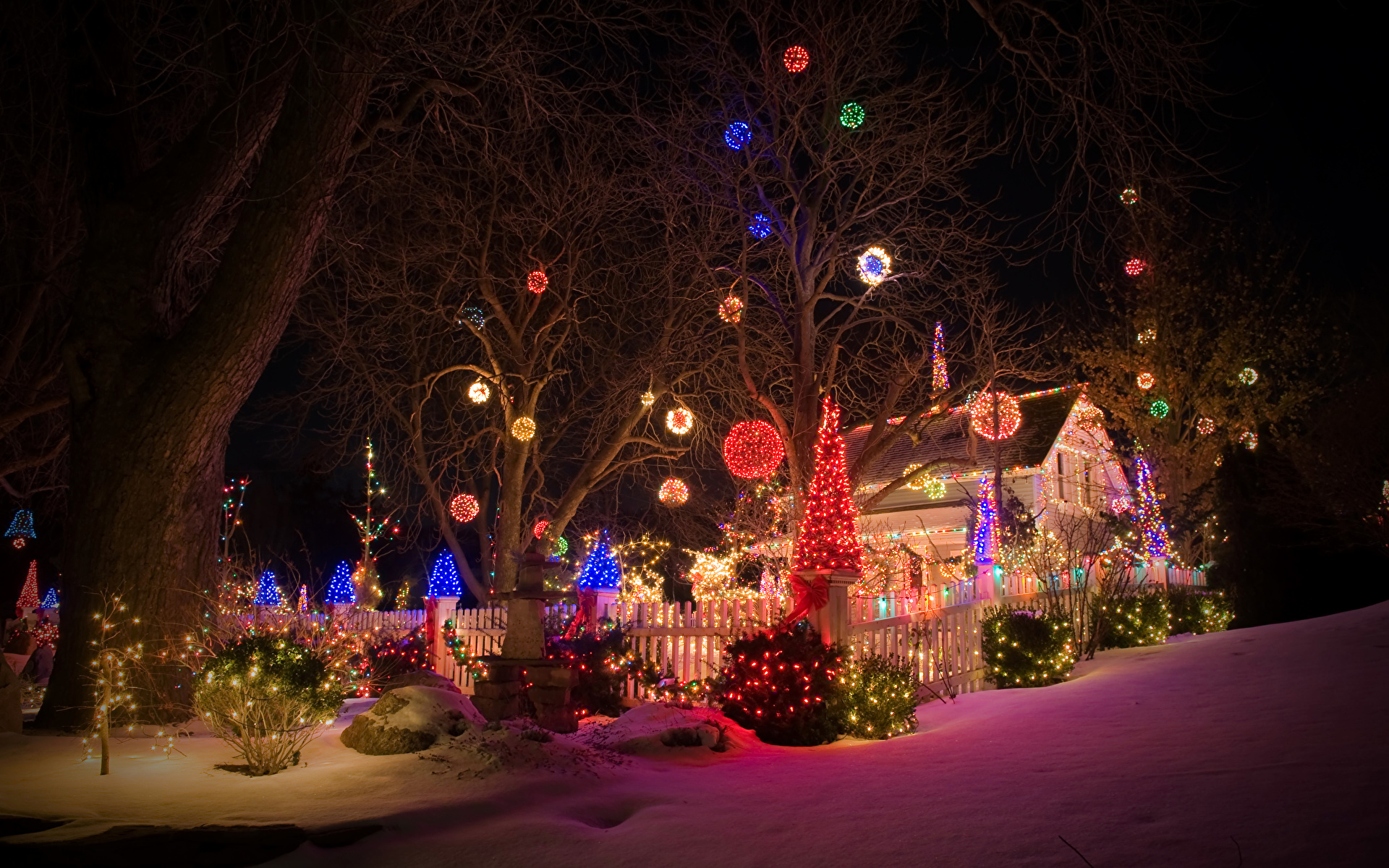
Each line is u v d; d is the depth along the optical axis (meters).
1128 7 9.20
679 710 8.81
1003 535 17.94
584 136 18.58
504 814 5.63
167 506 9.27
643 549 24.33
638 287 22.83
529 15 10.08
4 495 21.67
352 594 19.56
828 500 9.73
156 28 11.47
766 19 18.36
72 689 8.88
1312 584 17.48
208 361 9.27
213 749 7.12
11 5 12.30
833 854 4.61
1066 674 10.41
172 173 9.83
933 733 7.89
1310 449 18.03
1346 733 5.87
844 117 14.97
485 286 21.83
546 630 13.38
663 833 5.18
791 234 19.91
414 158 16.62
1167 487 26.38
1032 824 4.74
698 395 22.55
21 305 13.91
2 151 13.16
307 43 8.98
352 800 5.68
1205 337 26.94
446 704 7.34
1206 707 7.32
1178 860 4.02
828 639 8.95
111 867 4.70
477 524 29.88
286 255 9.39
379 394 22.59
